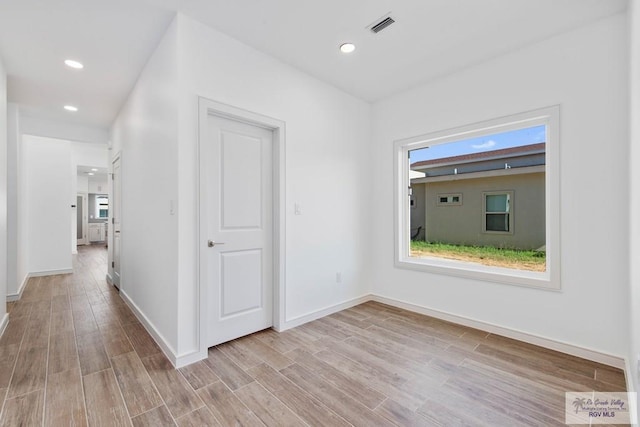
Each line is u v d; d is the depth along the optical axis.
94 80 3.17
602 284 2.21
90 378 1.99
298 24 2.28
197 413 1.65
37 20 2.20
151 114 2.69
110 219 4.82
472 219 3.20
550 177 2.45
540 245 2.71
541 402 1.76
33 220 5.20
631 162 1.89
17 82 3.21
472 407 1.72
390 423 1.59
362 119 3.70
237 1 2.02
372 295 3.81
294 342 2.57
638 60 1.63
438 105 3.16
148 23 2.26
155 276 2.60
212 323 2.45
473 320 2.90
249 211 2.69
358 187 3.64
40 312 3.33
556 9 2.10
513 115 2.64
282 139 2.83
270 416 1.63
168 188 2.30
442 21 2.24
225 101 2.40
